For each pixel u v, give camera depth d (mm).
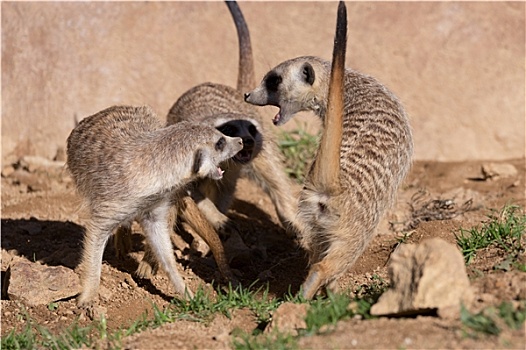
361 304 7270
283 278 10227
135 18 15008
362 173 8555
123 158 9266
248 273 10680
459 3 14648
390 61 14516
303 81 10383
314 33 14664
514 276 7219
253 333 7461
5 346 8141
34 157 14617
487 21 14523
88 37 14953
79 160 9836
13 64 14984
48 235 11797
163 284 10109
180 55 14836
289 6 14805
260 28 14750
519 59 14320
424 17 14625
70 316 9086
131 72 14867
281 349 6719
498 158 14367
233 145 9242
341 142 8484
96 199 9359
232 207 12828
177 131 9211
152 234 9508
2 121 14891
